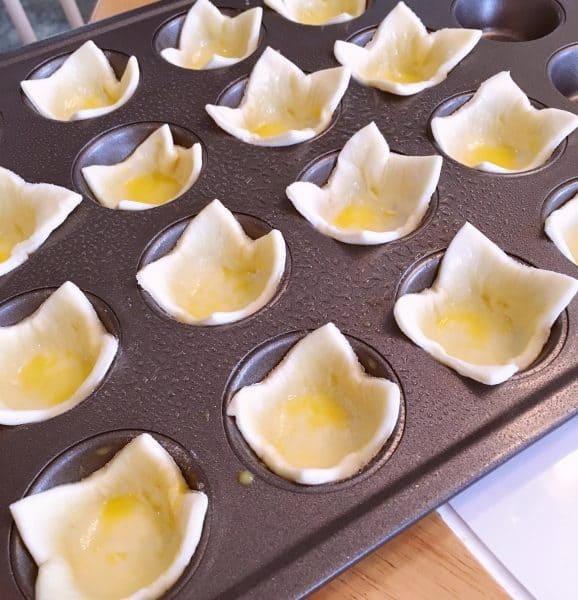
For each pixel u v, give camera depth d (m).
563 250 0.19
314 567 0.14
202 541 0.14
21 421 0.17
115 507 0.16
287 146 0.23
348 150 0.21
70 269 0.20
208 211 0.20
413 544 0.15
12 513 0.15
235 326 0.18
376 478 0.15
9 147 0.24
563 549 0.14
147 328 0.18
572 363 0.17
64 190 0.21
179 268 0.20
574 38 0.25
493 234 0.19
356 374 0.17
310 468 0.15
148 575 0.14
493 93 0.23
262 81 0.24
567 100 0.23
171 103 0.25
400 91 0.23
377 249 0.19
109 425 0.16
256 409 0.17
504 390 0.16
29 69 0.26
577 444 0.16
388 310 0.18
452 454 0.15
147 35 0.27
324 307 0.18
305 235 0.20
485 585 0.14
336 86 0.23
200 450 0.16
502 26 0.29
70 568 0.14
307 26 0.27
